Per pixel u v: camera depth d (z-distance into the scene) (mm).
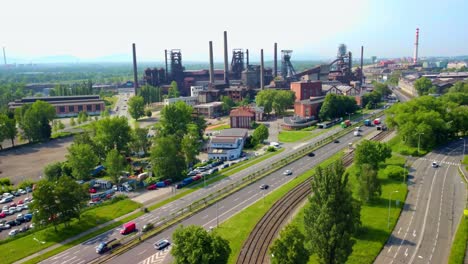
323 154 185000
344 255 74562
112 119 196375
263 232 104562
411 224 106312
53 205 109562
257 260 90375
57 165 167875
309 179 146125
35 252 100250
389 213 111250
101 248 99062
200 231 77875
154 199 138000
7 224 119812
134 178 163250
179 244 76938
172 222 114688
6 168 191875
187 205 129250
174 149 159250
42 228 114562
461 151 178375
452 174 147125
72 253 99188
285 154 192000
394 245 95062
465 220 105562
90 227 115500
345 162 166500
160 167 156250
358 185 123062
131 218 120750
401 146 186250
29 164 198375
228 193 137625
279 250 74438
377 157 144125
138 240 104000
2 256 97375
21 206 134250
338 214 75938
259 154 198750
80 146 163625
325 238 75562
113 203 134250
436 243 95500
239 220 113000
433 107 196625
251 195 135125
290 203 123875
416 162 163375
